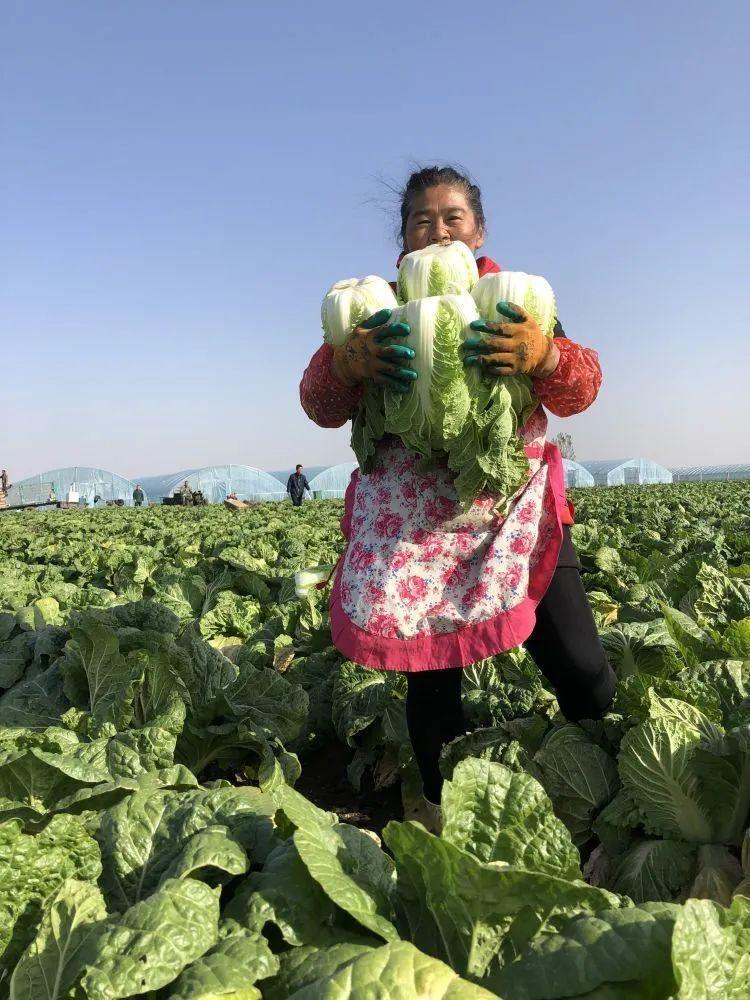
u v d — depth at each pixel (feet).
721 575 17.54
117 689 11.57
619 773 10.02
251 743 12.28
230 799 8.01
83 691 12.52
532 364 8.86
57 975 5.86
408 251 11.51
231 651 18.13
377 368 8.93
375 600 9.65
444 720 10.36
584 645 10.27
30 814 7.53
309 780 14.56
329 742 15.70
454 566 9.72
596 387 9.65
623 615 18.48
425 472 9.80
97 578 33.81
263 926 6.44
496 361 8.69
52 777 8.38
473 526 9.76
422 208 11.14
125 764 10.15
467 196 11.23
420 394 8.87
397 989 4.83
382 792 13.87
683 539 33.55
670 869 9.16
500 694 12.97
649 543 33.42
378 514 10.03
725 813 9.39
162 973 5.60
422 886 6.39
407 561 9.70
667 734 9.58
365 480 10.46
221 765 12.76
